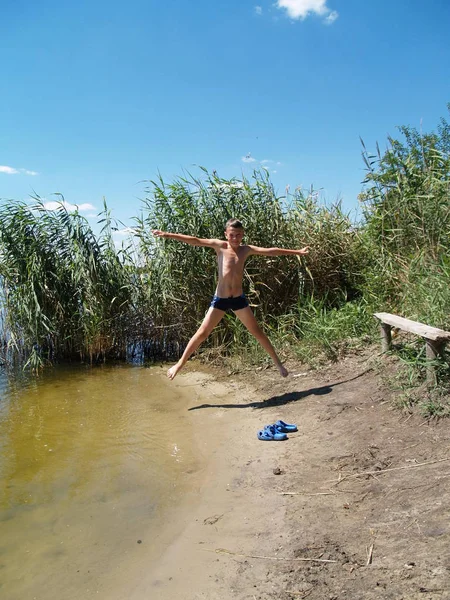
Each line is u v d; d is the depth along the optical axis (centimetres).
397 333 695
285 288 891
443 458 411
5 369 867
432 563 289
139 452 533
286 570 323
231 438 553
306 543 349
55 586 328
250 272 860
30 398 715
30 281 859
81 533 387
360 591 286
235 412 629
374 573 298
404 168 843
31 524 401
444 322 593
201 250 843
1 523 403
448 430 448
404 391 536
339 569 313
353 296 920
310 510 392
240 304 650
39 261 869
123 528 393
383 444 466
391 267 795
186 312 884
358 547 331
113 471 491
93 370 857
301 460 479
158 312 884
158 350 931
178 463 505
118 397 713
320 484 429
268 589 309
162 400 695
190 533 382
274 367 761
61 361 914
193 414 636
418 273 726
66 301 902
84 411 659
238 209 867
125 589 323
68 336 898
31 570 345
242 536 372
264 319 844
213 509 415
